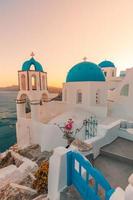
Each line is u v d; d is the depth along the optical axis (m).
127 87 13.82
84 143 6.80
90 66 15.49
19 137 13.80
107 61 24.61
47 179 5.25
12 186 5.68
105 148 7.39
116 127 8.65
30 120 12.60
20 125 13.38
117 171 5.76
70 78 15.83
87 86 14.26
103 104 15.29
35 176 6.07
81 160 4.04
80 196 4.11
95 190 3.50
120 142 8.15
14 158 9.43
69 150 4.61
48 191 4.79
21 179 6.58
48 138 9.16
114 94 15.49
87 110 13.85
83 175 4.15
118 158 6.65
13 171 7.40
